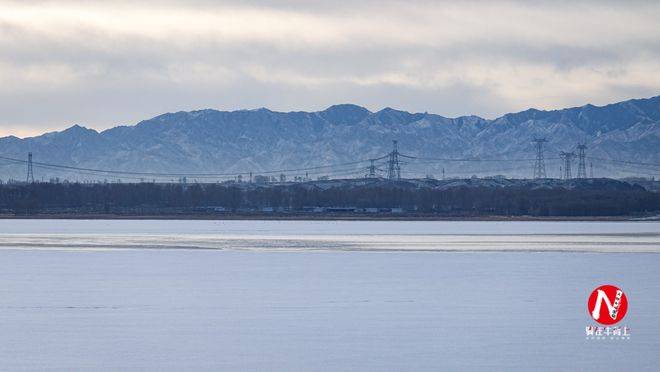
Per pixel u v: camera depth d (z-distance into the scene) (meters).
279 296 188.50
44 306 172.00
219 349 132.75
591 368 123.31
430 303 178.25
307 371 120.62
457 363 125.31
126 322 154.00
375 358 127.69
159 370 120.94
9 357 127.44
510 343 137.88
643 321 157.12
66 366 122.62
